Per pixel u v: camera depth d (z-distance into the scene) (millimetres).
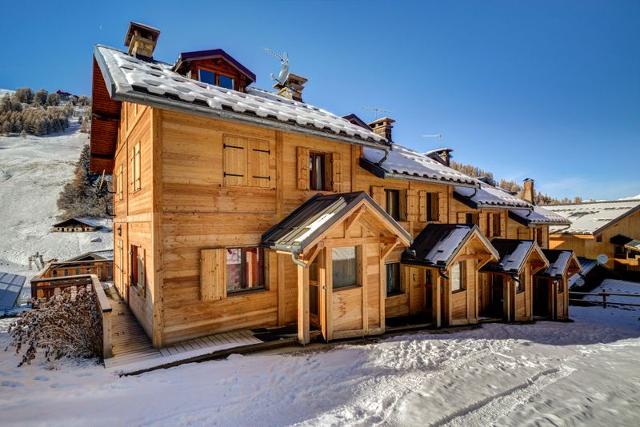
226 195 7715
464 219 14305
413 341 8109
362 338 8227
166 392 4914
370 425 4293
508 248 13133
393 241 8578
